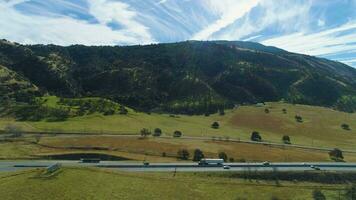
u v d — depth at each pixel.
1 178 124.75
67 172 130.25
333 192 136.50
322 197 128.12
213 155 184.12
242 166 158.25
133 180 129.25
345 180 151.25
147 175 138.00
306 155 193.50
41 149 189.62
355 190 134.50
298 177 149.62
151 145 199.75
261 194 129.50
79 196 112.31
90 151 187.12
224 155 178.62
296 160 180.62
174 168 153.25
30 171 131.75
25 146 191.75
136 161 170.12
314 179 149.50
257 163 166.50
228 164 161.25
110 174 133.38
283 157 185.88
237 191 129.62
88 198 111.81
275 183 143.12
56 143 199.75
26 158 172.62
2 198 107.75
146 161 169.00
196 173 146.38
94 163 160.75
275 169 152.88
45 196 110.31
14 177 125.25
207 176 144.75
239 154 188.12
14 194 110.44
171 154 186.25
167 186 126.56
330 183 148.38
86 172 132.25
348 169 160.00
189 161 174.50
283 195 130.00
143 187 123.56
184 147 197.75
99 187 120.06
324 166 164.12
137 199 114.25
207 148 197.38
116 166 154.38
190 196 120.75
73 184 120.00
